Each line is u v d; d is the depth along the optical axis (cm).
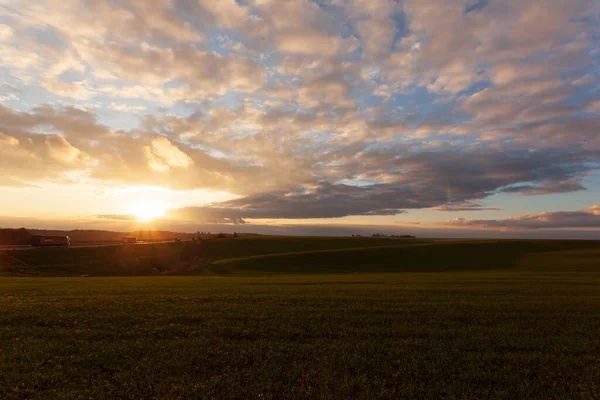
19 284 3042
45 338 1303
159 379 965
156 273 8000
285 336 1354
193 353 1153
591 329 1462
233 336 1355
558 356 1163
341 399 874
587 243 11062
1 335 1329
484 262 8106
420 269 7406
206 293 2328
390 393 906
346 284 3011
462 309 1792
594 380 992
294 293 2320
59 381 958
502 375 1013
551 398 898
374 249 9319
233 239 12712
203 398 866
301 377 991
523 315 1677
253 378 977
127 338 1319
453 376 1007
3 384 930
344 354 1161
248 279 3812
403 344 1267
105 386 925
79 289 2572
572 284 2953
